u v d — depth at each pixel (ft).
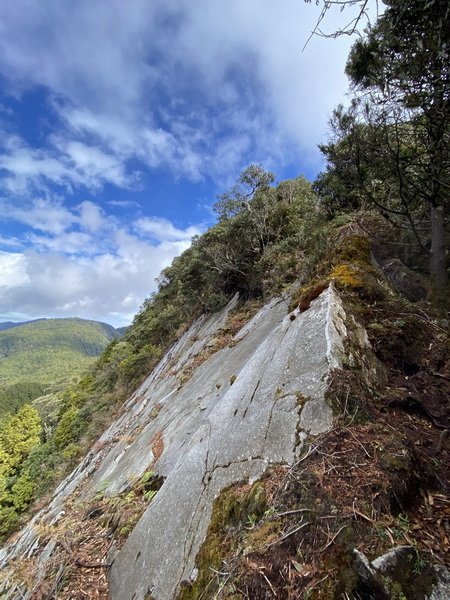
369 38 8.96
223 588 4.82
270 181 53.11
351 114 11.43
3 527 56.65
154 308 92.48
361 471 4.99
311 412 6.63
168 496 8.97
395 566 3.63
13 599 10.16
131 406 42.19
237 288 42.01
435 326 9.13
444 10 6.86
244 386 10.51
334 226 21.12
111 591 8.04
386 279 11.96
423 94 8.54
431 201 11.80
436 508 4.59
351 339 8.30
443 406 6.73
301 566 4.14
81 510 13.75
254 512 5.73
